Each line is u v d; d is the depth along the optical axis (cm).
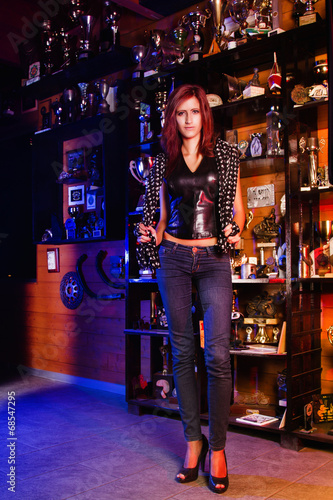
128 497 200
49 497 200
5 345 529
